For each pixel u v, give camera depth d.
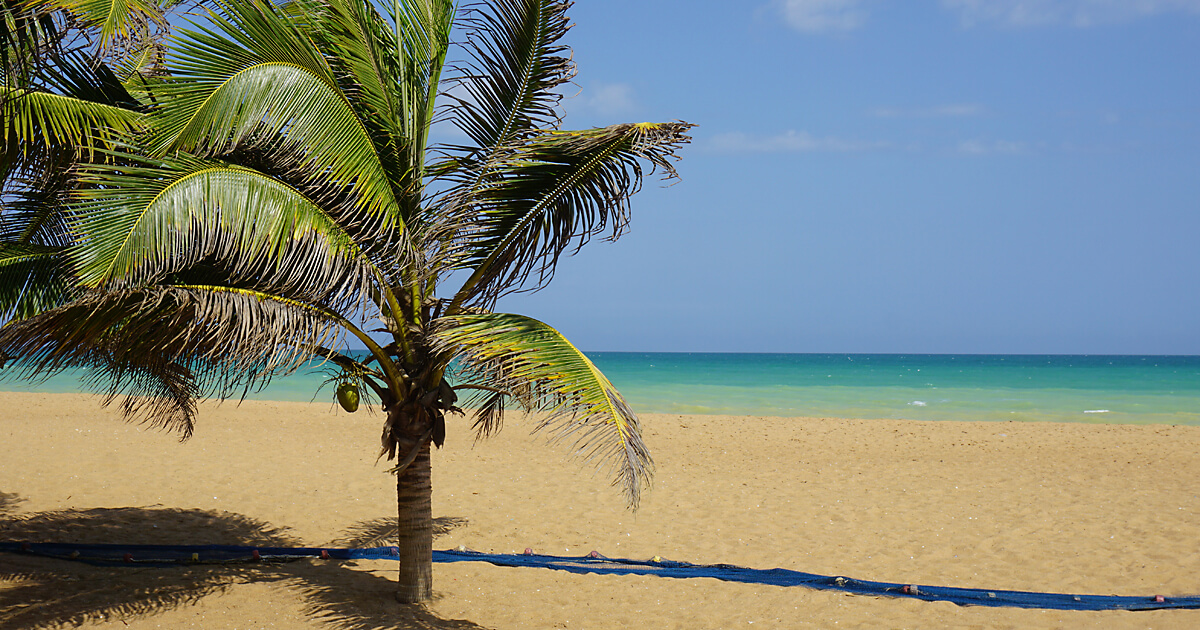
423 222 4.91
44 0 4.22
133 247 3.63
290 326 4.12
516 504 9.02
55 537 7.12
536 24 4.98
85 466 10.48
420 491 5.51
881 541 7.66
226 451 12.06
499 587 6.06
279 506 8.70
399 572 5.84
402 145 4.91
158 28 4.60
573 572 6.49
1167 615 5.52
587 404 3.96
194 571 6.18
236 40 4.13
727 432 15.18
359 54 4.78
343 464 11.30
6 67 4.16
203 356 4.77
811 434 15.04
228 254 4.38
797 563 6.94
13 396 20.00
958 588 6.04
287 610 5.33
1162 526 8.06
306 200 4.40
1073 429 15.99
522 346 4.19
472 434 14.19
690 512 8.77
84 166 3.81
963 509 8.95
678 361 86.50
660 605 5.77
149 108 4.73
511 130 5.17
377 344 4.94
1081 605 5.73
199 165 4.05
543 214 5.14
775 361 88.50
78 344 4.32
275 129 4.15
